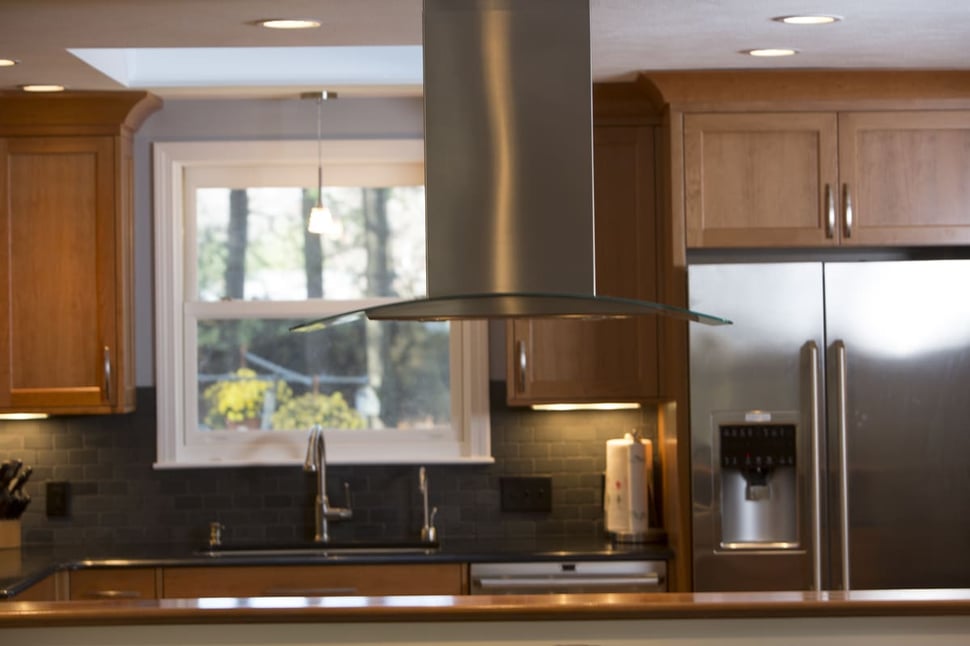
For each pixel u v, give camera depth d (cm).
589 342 473
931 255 480
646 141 476
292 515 498
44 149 473
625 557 451
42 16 346
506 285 300
